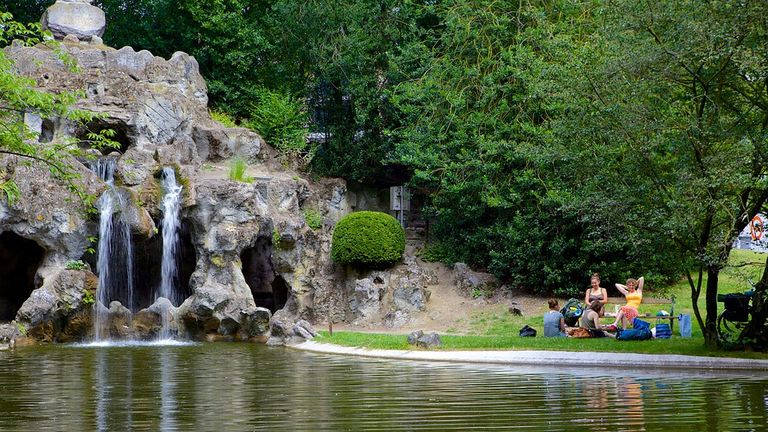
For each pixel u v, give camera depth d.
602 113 22.06
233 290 30.58
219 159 34.94
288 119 37.94
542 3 34.41
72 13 36.22
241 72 40.69
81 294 28.67
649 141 21.25
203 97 36.62
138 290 32.53
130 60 34.59
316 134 40.94
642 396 15.06
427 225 37.28
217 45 40.41
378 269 32.72
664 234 21.77
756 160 20.94
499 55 34.38
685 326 25.11
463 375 18.38
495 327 29.33
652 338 24.34
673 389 16.00
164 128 33.88
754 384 16.77
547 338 24.58
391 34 37.50
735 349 21.75
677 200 20.77
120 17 42.03
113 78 34.00
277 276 33.91
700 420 12.61
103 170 31.97
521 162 32.91
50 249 29.53
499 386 16.50
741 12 19.69
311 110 39.94
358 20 37.44
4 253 32.00
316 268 33.03
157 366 20.81
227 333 30.39
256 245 34.03
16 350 25.80
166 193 31.53
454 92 33.62
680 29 20.23
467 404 14.20
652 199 21.64
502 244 33.62
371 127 38.56
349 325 31.88
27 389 16.42
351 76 37.66
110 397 15.27
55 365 21.16
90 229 30.22
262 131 38.00
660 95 21.81
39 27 18.16
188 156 33.53
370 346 24.53
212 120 36.38
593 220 23.77
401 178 39.78
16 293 32.81
